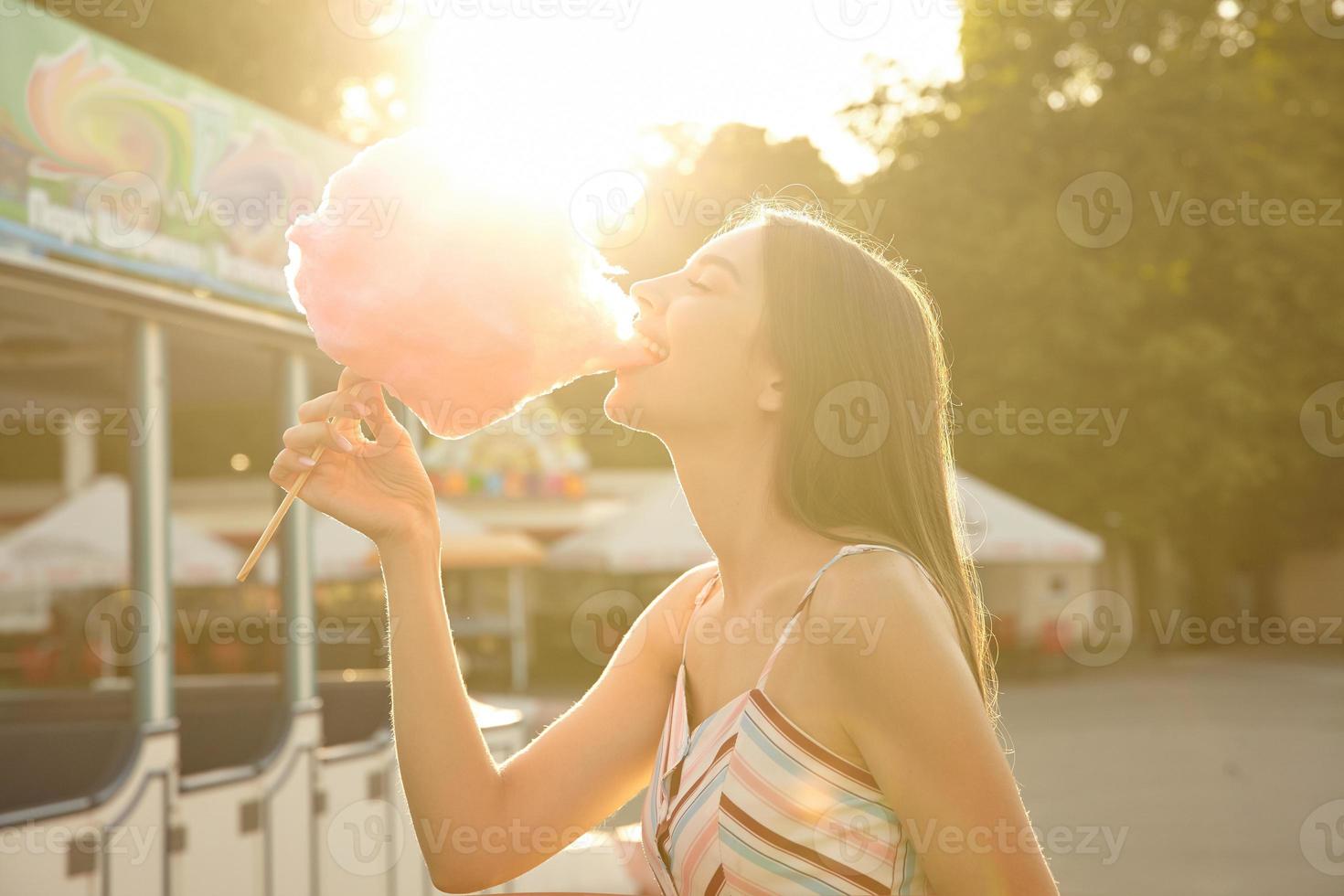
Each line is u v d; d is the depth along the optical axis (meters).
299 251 1.70
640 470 33.47
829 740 1.50
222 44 20.03
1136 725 16.17
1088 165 27.30
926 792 1.43
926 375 1.72
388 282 1.65
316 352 5.89
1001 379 26.42
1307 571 32.94
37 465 25.64
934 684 1.42
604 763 1.83
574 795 1.82
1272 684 21.22
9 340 5.96
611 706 1.87
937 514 1.69
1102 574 30.84
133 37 19.53
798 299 1.63
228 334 5.29
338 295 1.67
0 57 3.98
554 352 1.65
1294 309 27.70
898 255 1.98
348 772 5.80
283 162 5.55
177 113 4.84
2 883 3.75
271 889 5.18
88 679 19.61
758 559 1.64
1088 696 20.31
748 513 1.66
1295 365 27.56
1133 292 26.28
